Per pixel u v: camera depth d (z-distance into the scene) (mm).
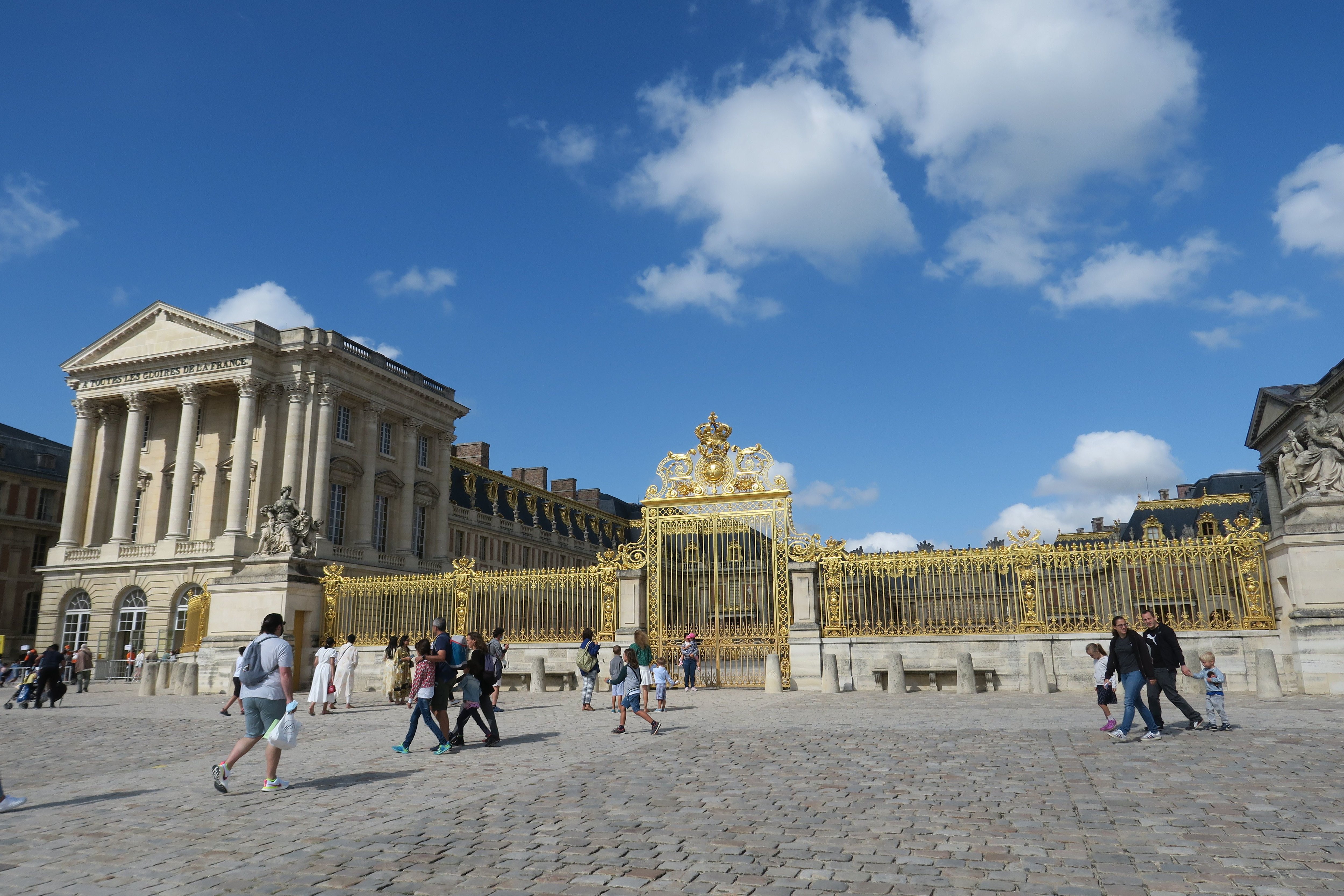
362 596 29656
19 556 72062
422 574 53562
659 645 25531
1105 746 12219
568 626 27203
